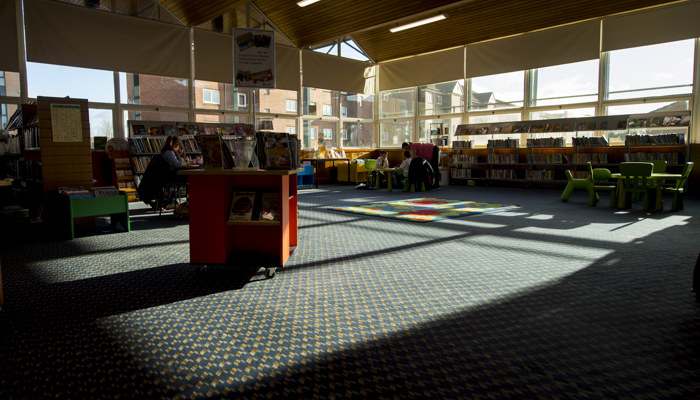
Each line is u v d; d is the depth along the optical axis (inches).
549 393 63.9
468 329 88.1
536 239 179.9
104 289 115.5
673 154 357.7
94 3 344.8
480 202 315.0
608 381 67.2
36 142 205.2
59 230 196.7
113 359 76.1
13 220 234.1
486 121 486.0
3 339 84.3
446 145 512.4
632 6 369.7
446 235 189.8
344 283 120.5
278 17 448.5
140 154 334.6
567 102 426.9
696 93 354.6
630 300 104.5
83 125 209.8
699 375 68.9
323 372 70.9
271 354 77.5
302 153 494.6
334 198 349.4
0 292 99.5
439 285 118.0
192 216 125.9
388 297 108.4
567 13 398.3
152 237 188.7
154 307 102.0
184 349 79.8
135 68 369.1
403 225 216.5
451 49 494.9
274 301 106.0
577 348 79.0
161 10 384.5
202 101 423.2
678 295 108.0
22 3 312.8
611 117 384.2
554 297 107.2
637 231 196.1
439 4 376.2
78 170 209.5
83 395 64.5
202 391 65.3
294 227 159.6
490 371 70.8
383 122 576.4
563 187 420.8
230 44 430.6
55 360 75.7
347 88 534.3
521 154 454.0
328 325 90.7
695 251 156.4
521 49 442.6
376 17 413.4
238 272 131.7
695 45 353.1
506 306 101.3
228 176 129.9
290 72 476.4
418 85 528.4
